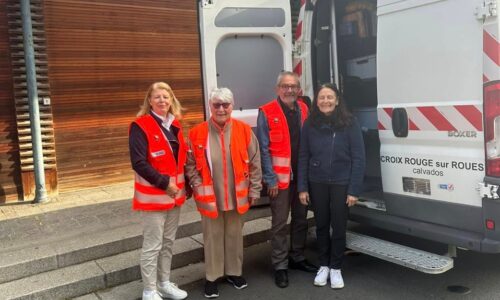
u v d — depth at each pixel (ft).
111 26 20.70
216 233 12.27
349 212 12.93
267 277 13.48
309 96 15.29
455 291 12.01
